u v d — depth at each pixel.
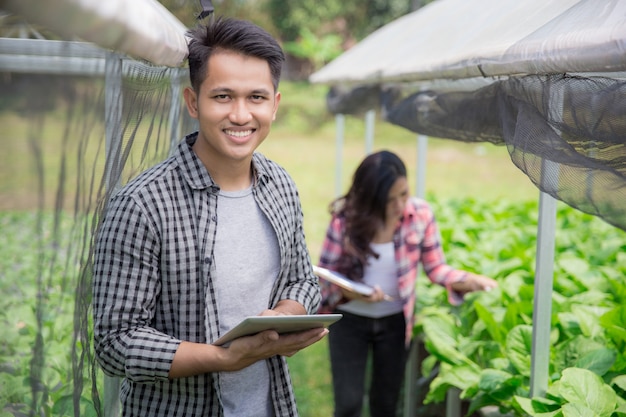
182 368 1.83
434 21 4.54
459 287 4.00
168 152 2.91
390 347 3.92
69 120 1.37
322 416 5.23
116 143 1.73
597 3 2.12
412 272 3.92
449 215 6.50
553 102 2.14
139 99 1.99
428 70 3.20
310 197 14.48
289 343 1.89
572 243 5.26
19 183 1.25
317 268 3.49
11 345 1.39
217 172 2.00
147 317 1.88
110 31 1.25
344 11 23.47
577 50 1.84
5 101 1.23
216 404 1.98
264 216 2.06
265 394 2.09
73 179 1.42
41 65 1.32
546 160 2.11
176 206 1.92
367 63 5.08
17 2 1.04
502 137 2.72
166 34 1.63
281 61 1.98
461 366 3.27
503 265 4.51
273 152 18.80
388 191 3.75
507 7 3.26
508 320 3.47
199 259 1.92
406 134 20.67
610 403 2.52
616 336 3.06
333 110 7.15
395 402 4.02
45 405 1.49
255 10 22.47
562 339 3.36
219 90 1.90
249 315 2.02
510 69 2.27
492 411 3.10
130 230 1.85
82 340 1.75
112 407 2.33
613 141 1.91
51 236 1.36
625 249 4.82
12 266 1.35
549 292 2.69
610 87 1.90
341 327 3.91
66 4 1.09
